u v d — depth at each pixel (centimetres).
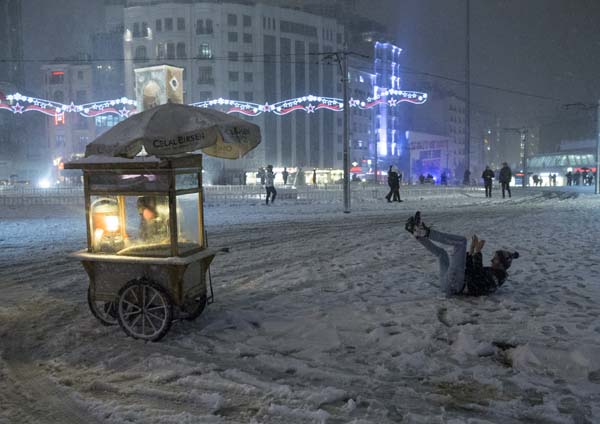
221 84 8094
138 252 567
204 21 8044
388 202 2800
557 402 391
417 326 573
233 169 7981
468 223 1658
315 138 9062
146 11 8025
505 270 716
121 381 446
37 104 4609
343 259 1018
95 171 576
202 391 418
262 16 8350
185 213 608
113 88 8569
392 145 10925
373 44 10606
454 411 383
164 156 564
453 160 12938
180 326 602
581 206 2395
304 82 8894
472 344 505
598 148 3741
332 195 3359
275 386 423
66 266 994
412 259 1007
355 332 563
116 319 611
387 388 423
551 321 580
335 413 380
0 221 1900
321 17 9131
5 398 421
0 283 847
